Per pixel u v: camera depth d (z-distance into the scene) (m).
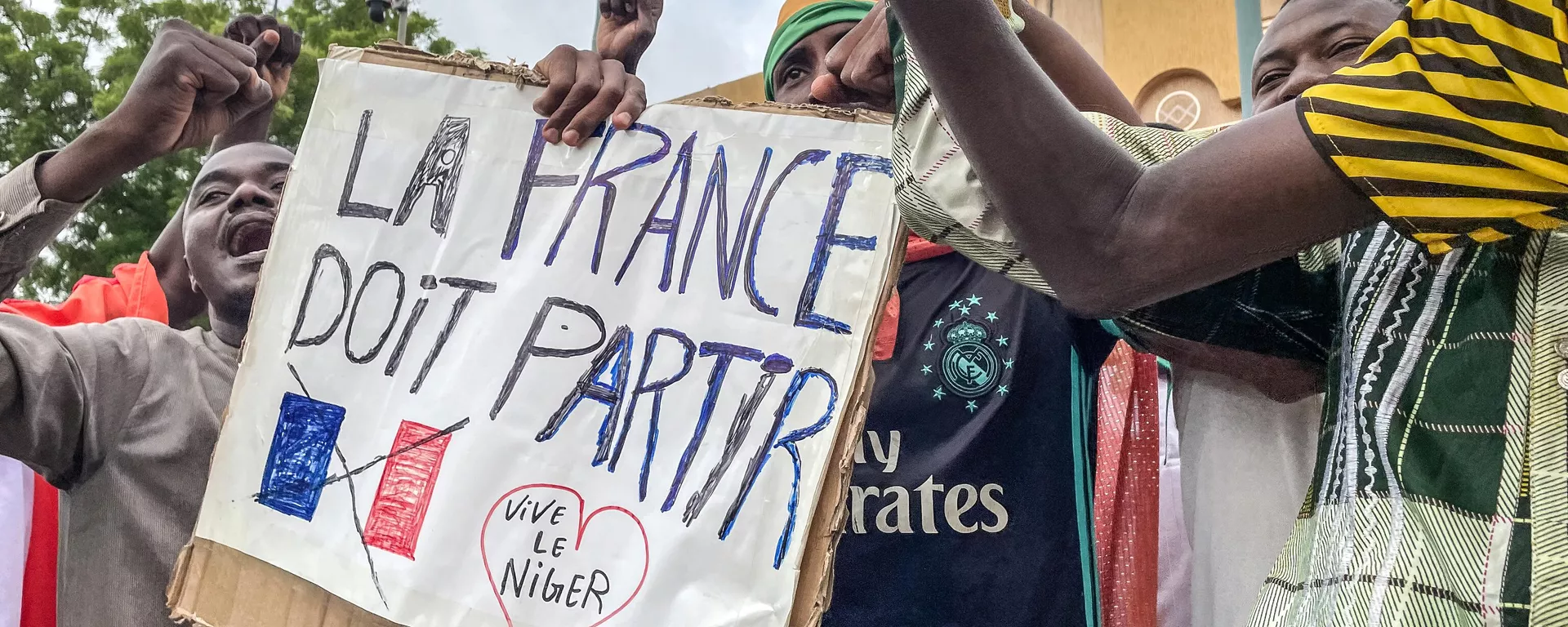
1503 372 0.78
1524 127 0.69
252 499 1.21
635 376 1.13
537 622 1.07
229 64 1.61
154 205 7.02
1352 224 0.77
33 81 7.52
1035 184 0.81
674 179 1.19
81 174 1.53
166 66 1.56
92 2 7.60
